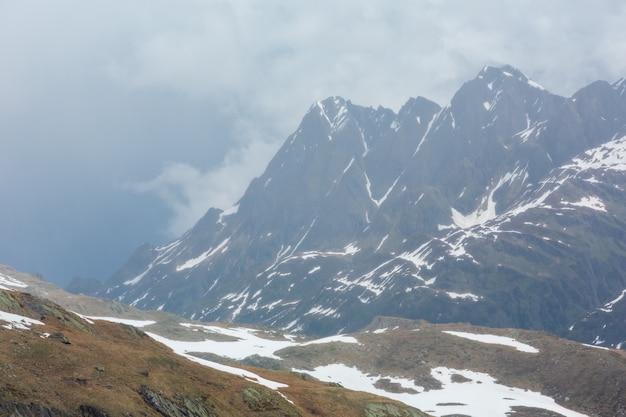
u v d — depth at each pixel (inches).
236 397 3941.9
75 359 3302.2
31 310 3993.6
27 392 2827.3
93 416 2930.6
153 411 3233.3
